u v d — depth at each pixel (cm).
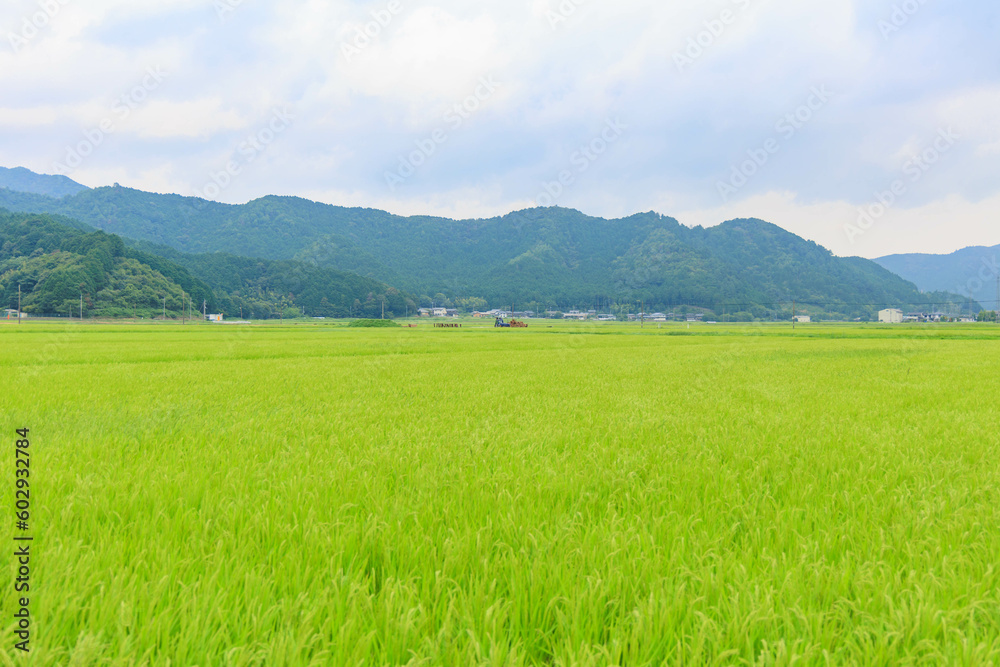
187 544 311
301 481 439
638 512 388
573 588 251
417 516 360
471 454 571
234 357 2661
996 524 353
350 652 214
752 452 582
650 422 775
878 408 936
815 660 216
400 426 760
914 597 250
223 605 243
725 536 331
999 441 633
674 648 218
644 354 2944
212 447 586
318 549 305
